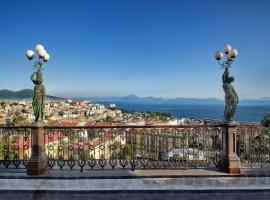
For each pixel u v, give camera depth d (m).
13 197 5.79
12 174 6.91
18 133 7.46
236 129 7.32
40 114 7.09
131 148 7.48
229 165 6.98
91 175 6.85
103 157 7.48
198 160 7.57
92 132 7.50
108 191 5.97
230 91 7.19
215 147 7.57
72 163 7.39
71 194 5.91
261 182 6.43
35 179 6.67
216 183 6.40
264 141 7.82
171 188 6.13
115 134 7.50
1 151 8.33
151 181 6.58
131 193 5.95
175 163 7.56
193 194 5.90
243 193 5.94
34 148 6.93
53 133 7.44
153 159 7.57
